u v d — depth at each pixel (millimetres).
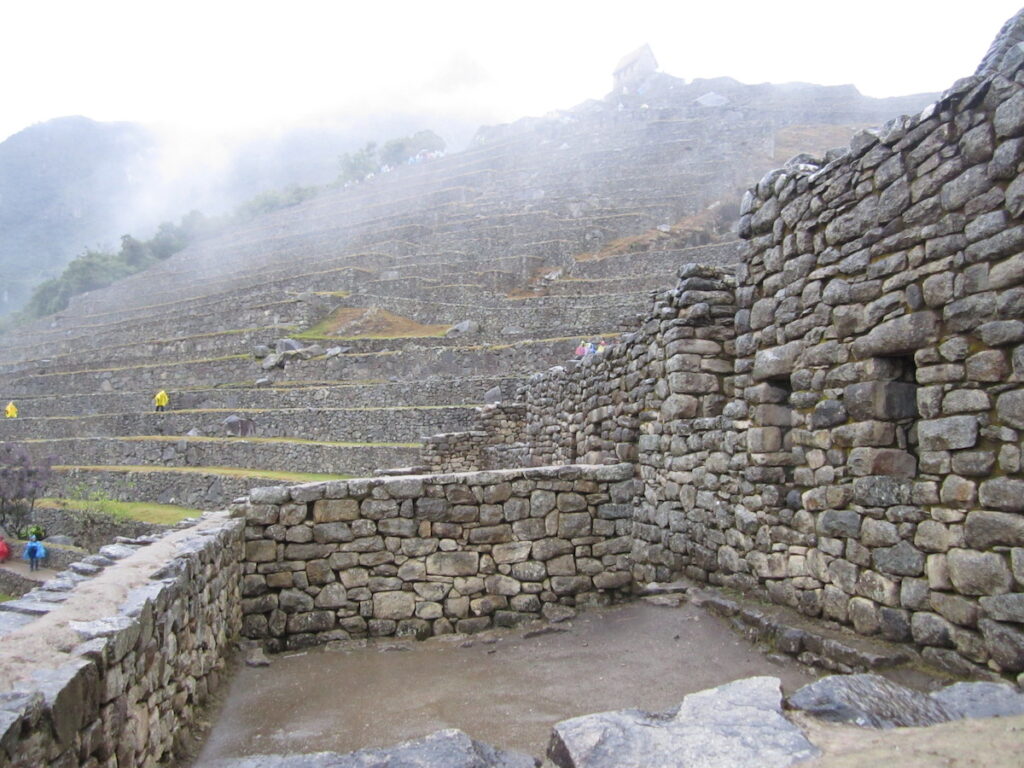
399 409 24906
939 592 4586
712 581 7270
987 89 4277
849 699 3740
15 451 30344
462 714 5359
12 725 2471
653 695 5355
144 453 29125
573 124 75500
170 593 4539
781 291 6352
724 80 76812
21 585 22453
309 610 7469
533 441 15523
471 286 39500
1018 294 4082
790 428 6586
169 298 57094
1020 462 4059
